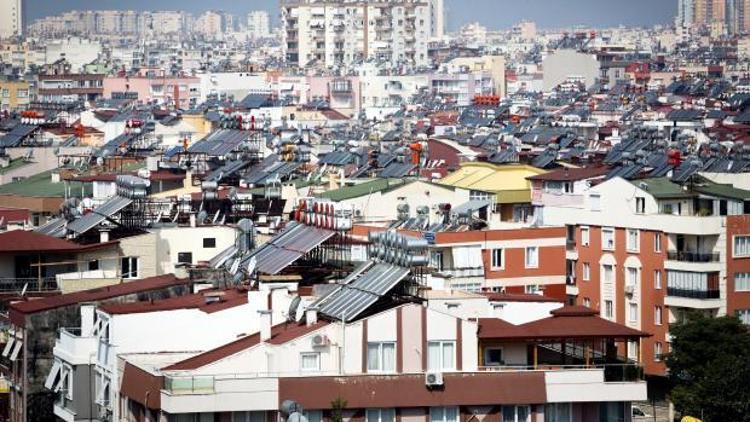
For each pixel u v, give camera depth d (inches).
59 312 5999.0
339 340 4960.6
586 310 5221.5
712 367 6471.5
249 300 5561.0
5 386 6190.9
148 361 5280.5
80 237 7460.6
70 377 5649.6
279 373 4955.7
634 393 4960.6
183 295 6033.5
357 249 6240.2
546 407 4926.2
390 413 4859.7
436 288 6082.7
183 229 7549.2
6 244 7007.9
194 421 4813.0
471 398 4881.9
